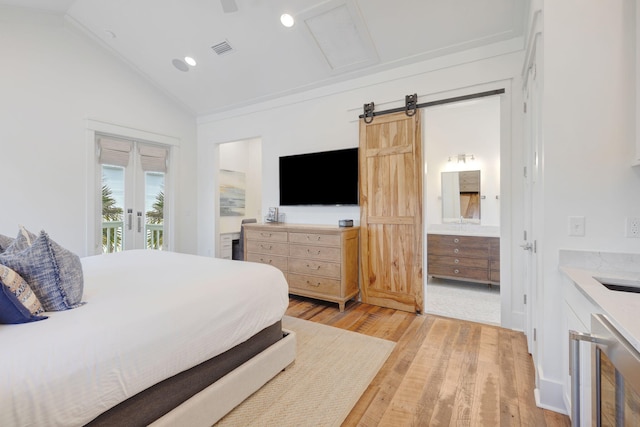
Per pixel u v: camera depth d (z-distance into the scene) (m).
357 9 2.76
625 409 0.78
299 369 2.06
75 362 1.03
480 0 2.47
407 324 2.87
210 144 5.01
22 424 0.90
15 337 1.06
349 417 1.62
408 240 3.20
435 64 3.07
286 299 2.07
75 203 3.72
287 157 4.03
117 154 4.17
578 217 1.60
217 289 1.65
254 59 3.61
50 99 3.51
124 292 1.52
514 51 2.72
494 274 3.92
